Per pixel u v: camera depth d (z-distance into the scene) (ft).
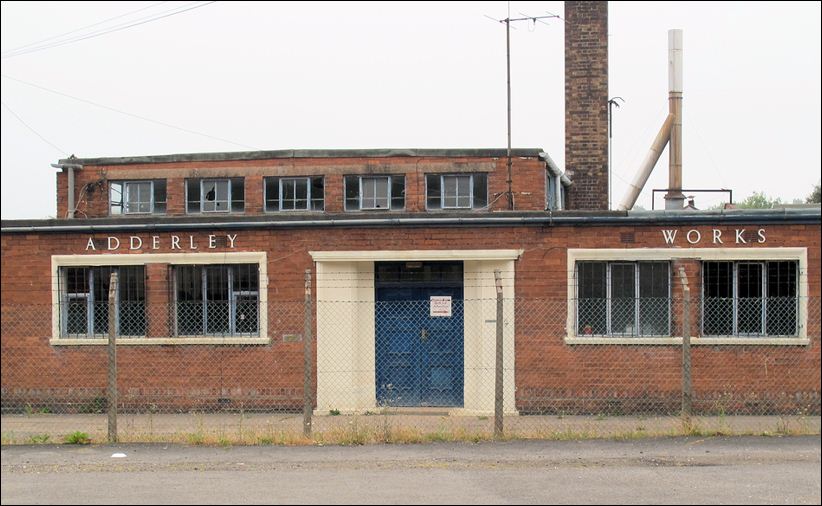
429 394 57.16
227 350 56.85
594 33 87.30
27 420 54.70
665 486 34.40
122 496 33.09
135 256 57.72
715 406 53.78
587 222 54.54
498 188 75.77
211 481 35.68
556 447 42.27
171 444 43.73
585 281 55.11
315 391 56.24
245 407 56.54
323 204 77.20
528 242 55.11
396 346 57.47
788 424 48.75
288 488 34.27
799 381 53.62
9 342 58.29
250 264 57.41
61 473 37.52
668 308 54.44
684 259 54.24
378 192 76.89
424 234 55.77
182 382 57.06
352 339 56.54
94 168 80.84
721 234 54.19
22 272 58.44
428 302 57.36
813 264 53.78
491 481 35.45
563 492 33.42
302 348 56.39
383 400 57.06
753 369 53.83
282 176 77.82
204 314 57.57
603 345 54.39
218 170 79.00
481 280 56.13
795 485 34.50
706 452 40.96
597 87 87.15
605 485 34.63
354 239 56.18
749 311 54.29
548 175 79.97
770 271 54.29
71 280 58.65
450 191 76.23
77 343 57.88
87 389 57.77
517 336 54.85
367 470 37.73
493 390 55.31
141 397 57.21
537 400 54.60
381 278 57.67
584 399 54.34
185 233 57.47
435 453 41.14
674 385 54.03
